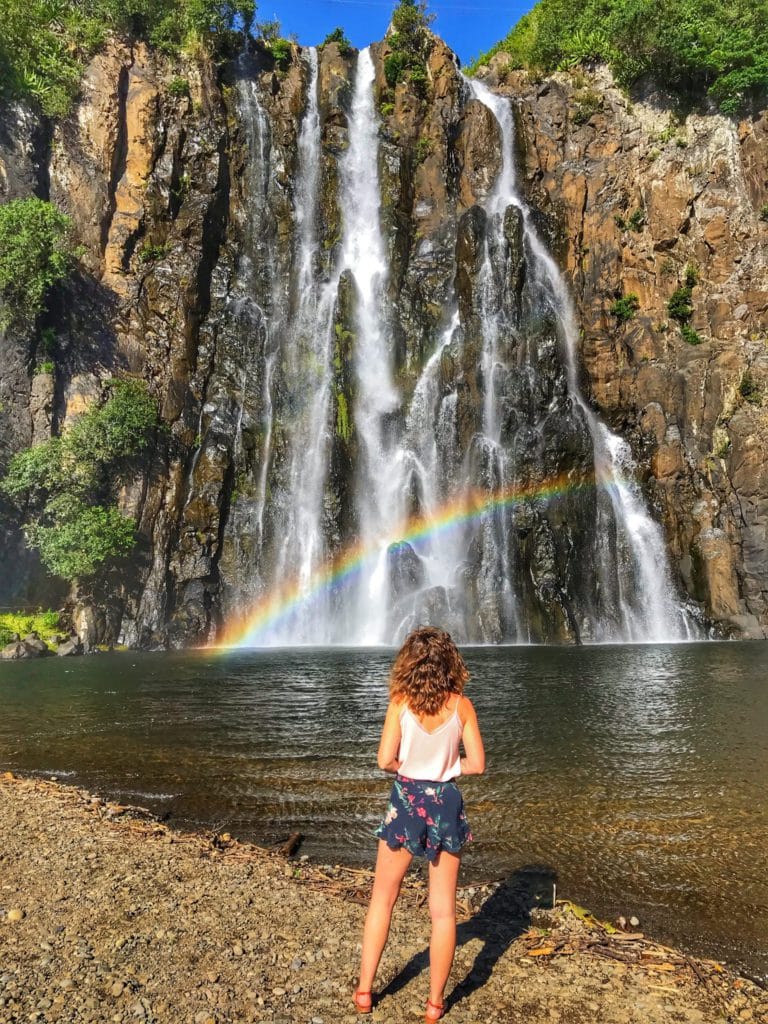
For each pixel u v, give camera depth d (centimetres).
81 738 1173
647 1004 427
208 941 495
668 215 4241
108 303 3662
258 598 3400
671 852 680
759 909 568
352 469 3597
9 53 3569
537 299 3934
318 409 3691
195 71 4116
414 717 427
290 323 3938
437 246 4153
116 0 4022
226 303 3844
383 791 867
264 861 653
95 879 603
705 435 3819
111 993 427
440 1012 405
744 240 4128
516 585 3234
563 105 4603
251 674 1992
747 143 4241
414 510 3559
